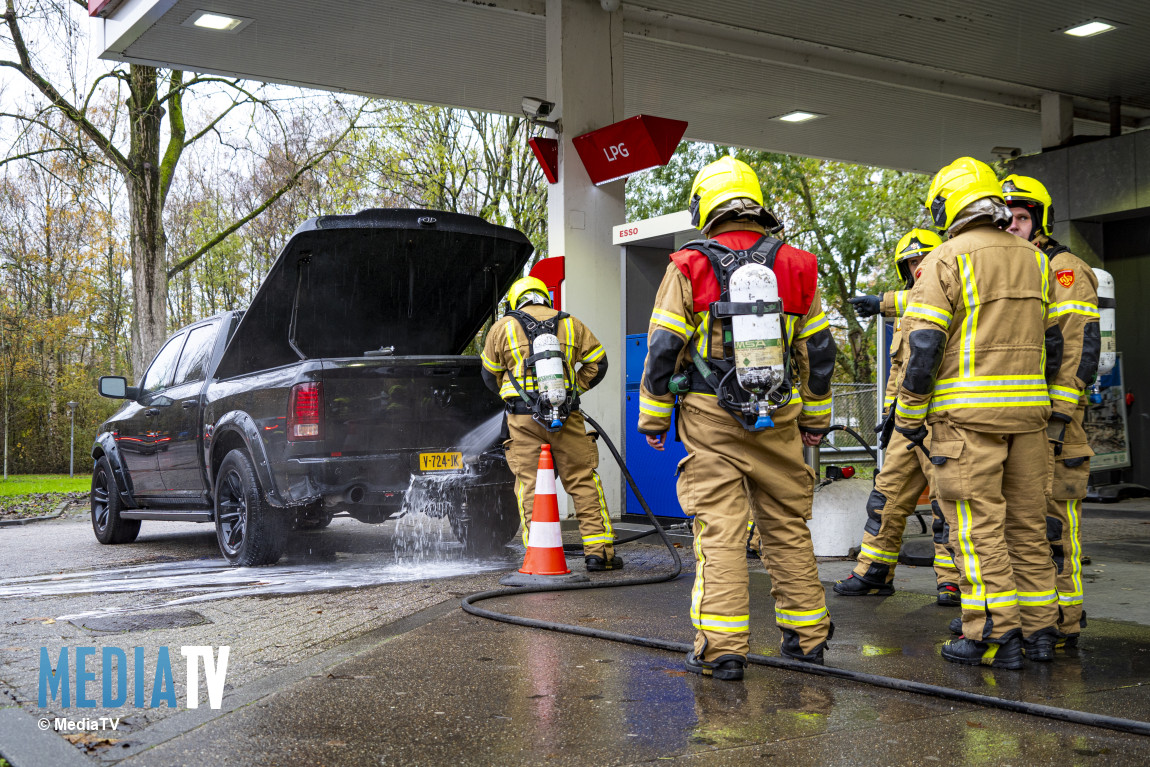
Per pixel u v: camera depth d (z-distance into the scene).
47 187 26.28
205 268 27.42
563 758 2.65
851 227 24.02
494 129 23.67
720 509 3.55
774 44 11.62
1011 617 3.61
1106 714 3.00
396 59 12.02
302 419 6.39
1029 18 10.58
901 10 10.37
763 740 2.79
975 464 3.63
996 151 14.75
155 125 22.11
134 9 10.77
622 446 9.12
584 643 4.14
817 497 7.06
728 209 3.56
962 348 3.63
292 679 3.62
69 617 5.08
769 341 3.39
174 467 8.09
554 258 9.23
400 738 2.86
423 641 4.20
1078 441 4.04
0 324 28.88
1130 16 10.50
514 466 6.34
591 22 9.66
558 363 6.08
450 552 7.61
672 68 12.28
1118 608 4.87
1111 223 12.66
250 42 11.38
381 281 7.36
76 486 21.86
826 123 14.84
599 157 9.15
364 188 24.28
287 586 6.03
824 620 3.70
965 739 2.79
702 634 3.55
